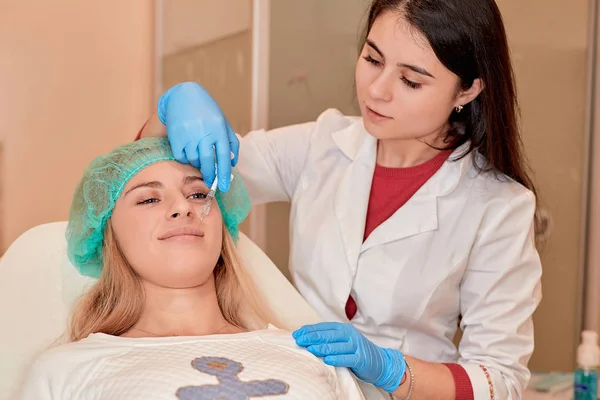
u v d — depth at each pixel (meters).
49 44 2.83
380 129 1.55
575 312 2.80
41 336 1.55
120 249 1.55
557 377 2.56
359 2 2.60
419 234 1.67
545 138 2.73
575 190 2.76
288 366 1.31
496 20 1.51
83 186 1.56
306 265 1.76
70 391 1.32
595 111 2.74
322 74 2.58
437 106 1.51
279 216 2.57
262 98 2.43
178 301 1.54
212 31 2.63
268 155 1.89
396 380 1.48
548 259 2.76
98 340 1.39
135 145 1.57
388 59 1.48
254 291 1.70
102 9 2.89
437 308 1.68
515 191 1.67
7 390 1.48
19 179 2.84
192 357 1.31
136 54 2.96
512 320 1.63
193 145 1.48
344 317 1.73
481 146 1.67
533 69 2.70
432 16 1.42
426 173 1.71
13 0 2.77
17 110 2.81
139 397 1.22
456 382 1.54
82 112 2.90
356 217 1.72
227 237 1.67
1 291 1.55
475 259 1.66
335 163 1.82
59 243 1.65
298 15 2.50
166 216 1.50
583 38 2.73
